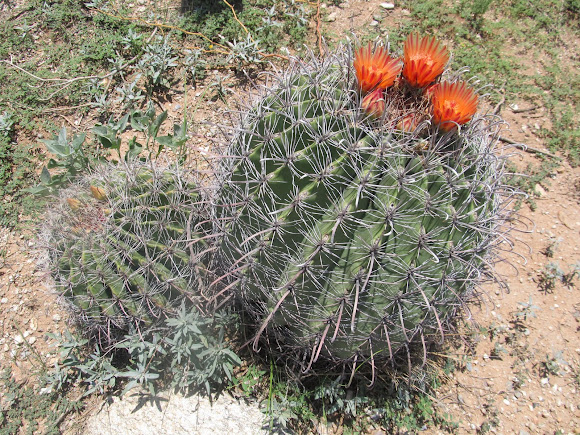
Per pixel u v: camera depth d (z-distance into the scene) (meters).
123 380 0.79
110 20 1.21
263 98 0.67
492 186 0.65
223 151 0.73
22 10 1.22
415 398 0.79
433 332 0.75
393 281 0.60
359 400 0.74
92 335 0.80
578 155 1.08
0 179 0.98
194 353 0.74
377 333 0.65
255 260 0.64
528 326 0.89
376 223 0.57
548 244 0.98
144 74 1.12
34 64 1.14
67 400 0.78
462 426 0.79
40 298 0.89
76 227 0.68
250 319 0.79
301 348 0.71
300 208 0.58
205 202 0.70
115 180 0.73
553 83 1.18
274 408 0.73
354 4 1.29
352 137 0.57
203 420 0.72
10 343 0.85
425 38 0.61
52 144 0.84
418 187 0.56
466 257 0.63
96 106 1.10
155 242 0.69
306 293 0.63
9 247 0.94
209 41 1.19
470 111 0.57
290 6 1.25
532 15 1.29
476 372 0.84
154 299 0.71
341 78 0.61
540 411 0.81
